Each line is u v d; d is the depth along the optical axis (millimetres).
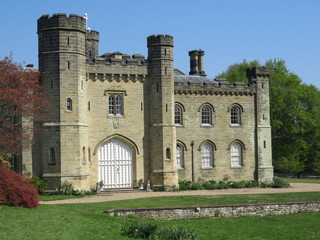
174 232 25344
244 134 53875
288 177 81312
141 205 34688
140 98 47281
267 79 55188
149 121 47562
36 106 39062
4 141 36219
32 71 40938
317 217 33688
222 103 53000
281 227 30234
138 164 47125
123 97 46719
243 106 54000
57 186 41938
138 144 47125
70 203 35312
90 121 45344
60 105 42312
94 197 40438
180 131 50906
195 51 63094
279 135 77875
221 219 32625
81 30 43625
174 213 32469
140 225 25766
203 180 51656
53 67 42500
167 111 47094
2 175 30359
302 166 75500
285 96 75688
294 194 43500
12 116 39781
